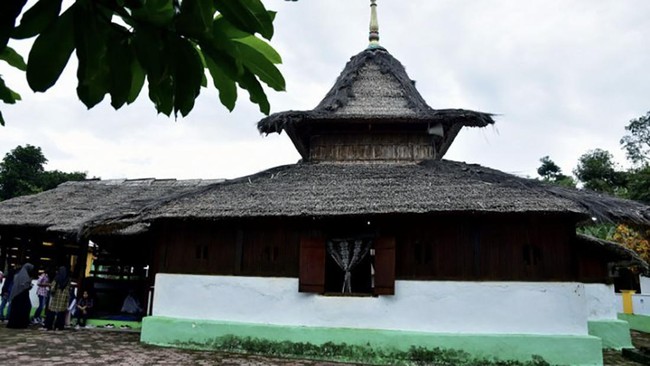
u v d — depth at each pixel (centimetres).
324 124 1360
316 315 1027
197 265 1123
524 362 927
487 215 995
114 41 169
